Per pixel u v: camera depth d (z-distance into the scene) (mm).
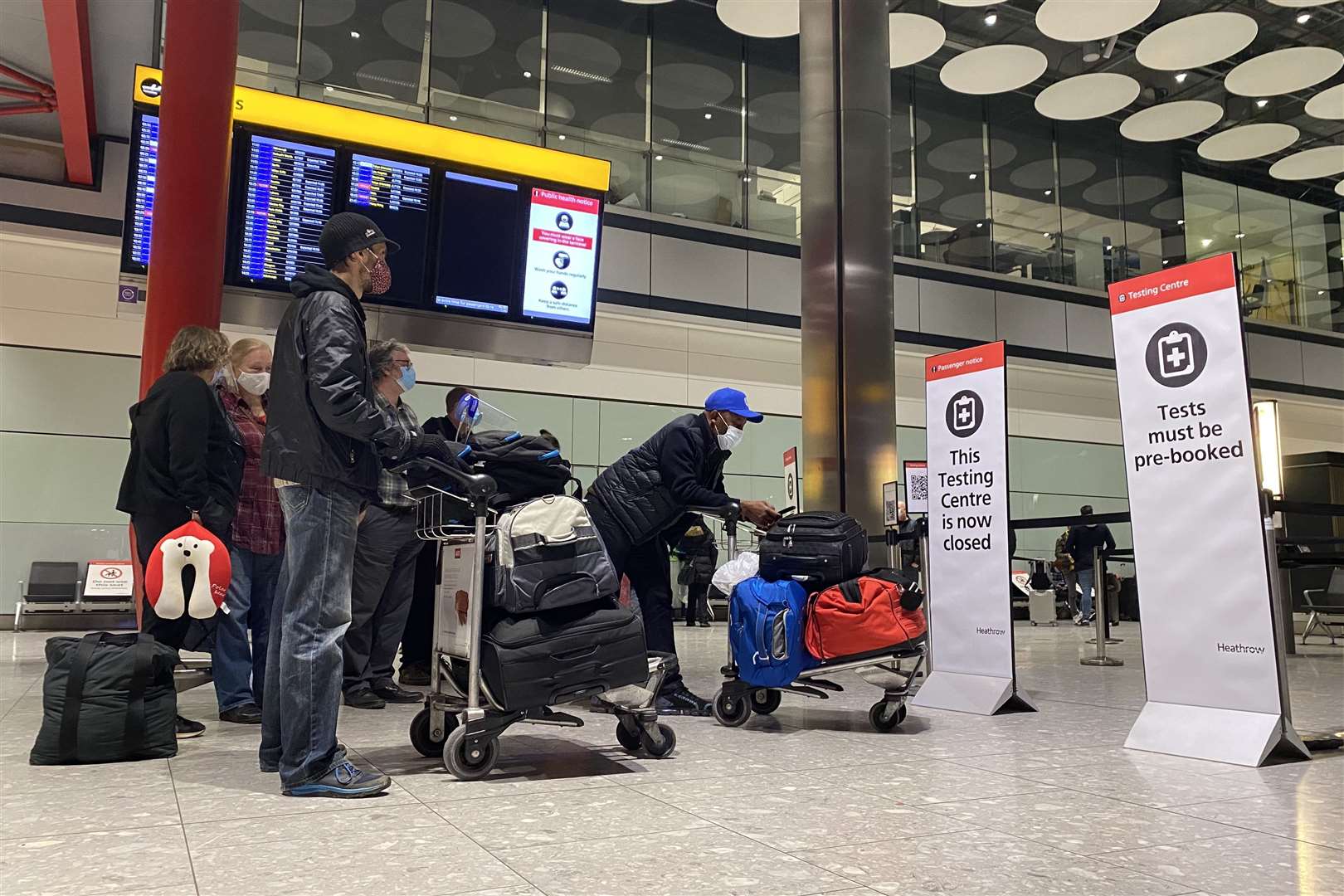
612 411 12891
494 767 2768
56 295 10375
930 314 14750
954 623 4328
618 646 2738
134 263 5684
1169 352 3268
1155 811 2230
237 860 1789
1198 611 3119
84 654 2832
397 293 6293
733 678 3670
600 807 2252
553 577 2686
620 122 13070
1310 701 4387
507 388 12367
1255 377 17391
